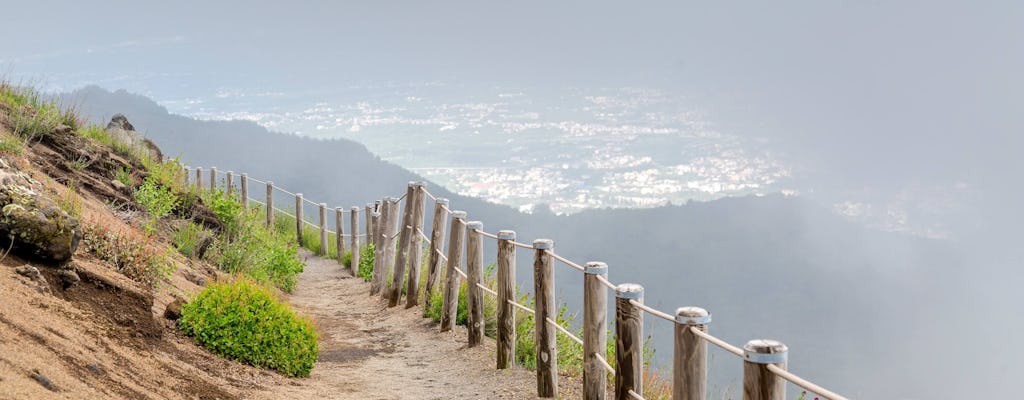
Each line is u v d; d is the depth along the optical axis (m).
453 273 10.11
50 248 5.96
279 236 20.42
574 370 8.30
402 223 12.22
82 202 9.24
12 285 5.30
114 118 16.95
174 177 14.41
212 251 12.27
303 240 22.70
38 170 10.14
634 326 5.25
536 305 7.13
